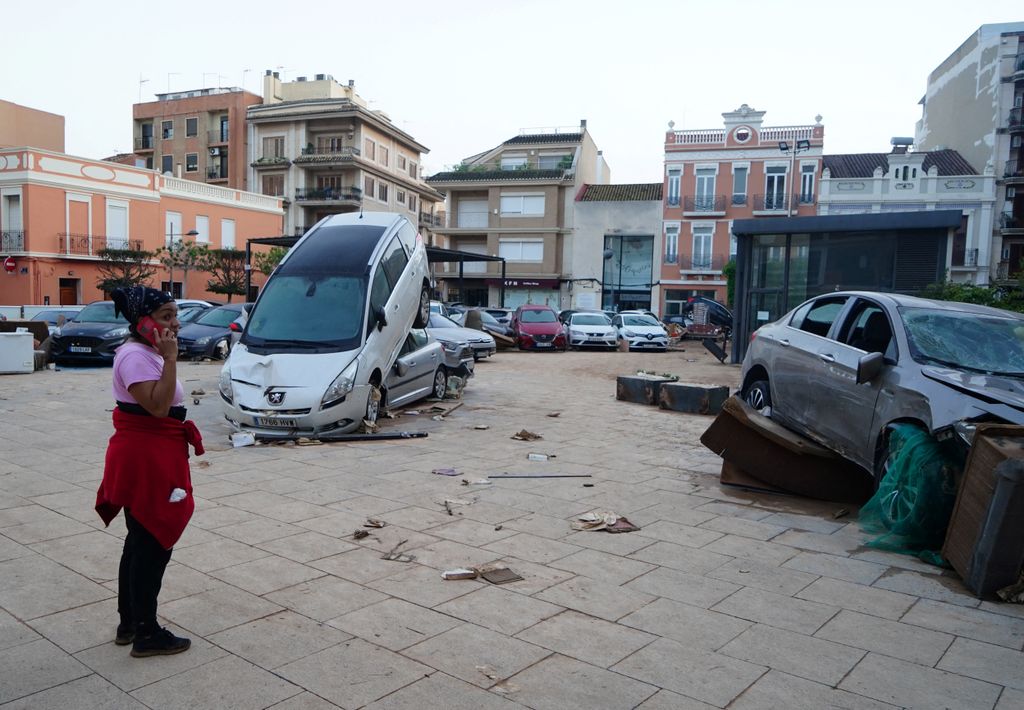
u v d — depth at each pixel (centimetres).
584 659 353
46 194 3759
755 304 2041
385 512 593
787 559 504
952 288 1644
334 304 981
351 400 906
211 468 737
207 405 1138
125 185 4088
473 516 588
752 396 861
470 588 439
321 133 5406
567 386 1552
